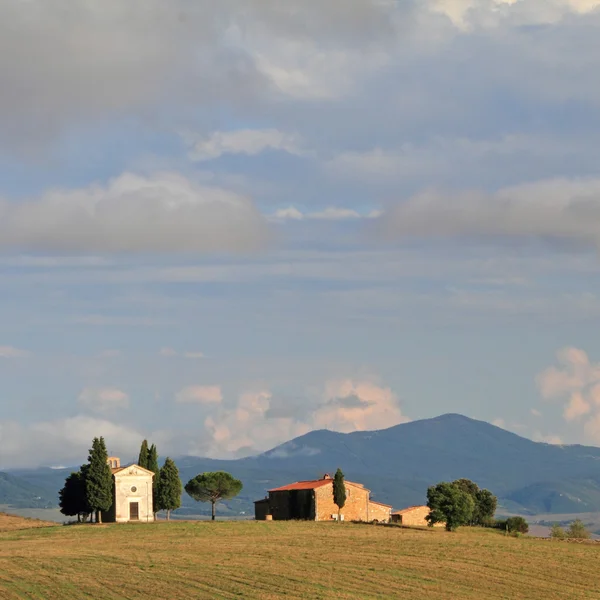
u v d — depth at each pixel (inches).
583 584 6067.9
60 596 5364.2
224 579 5915.4
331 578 5999.0
